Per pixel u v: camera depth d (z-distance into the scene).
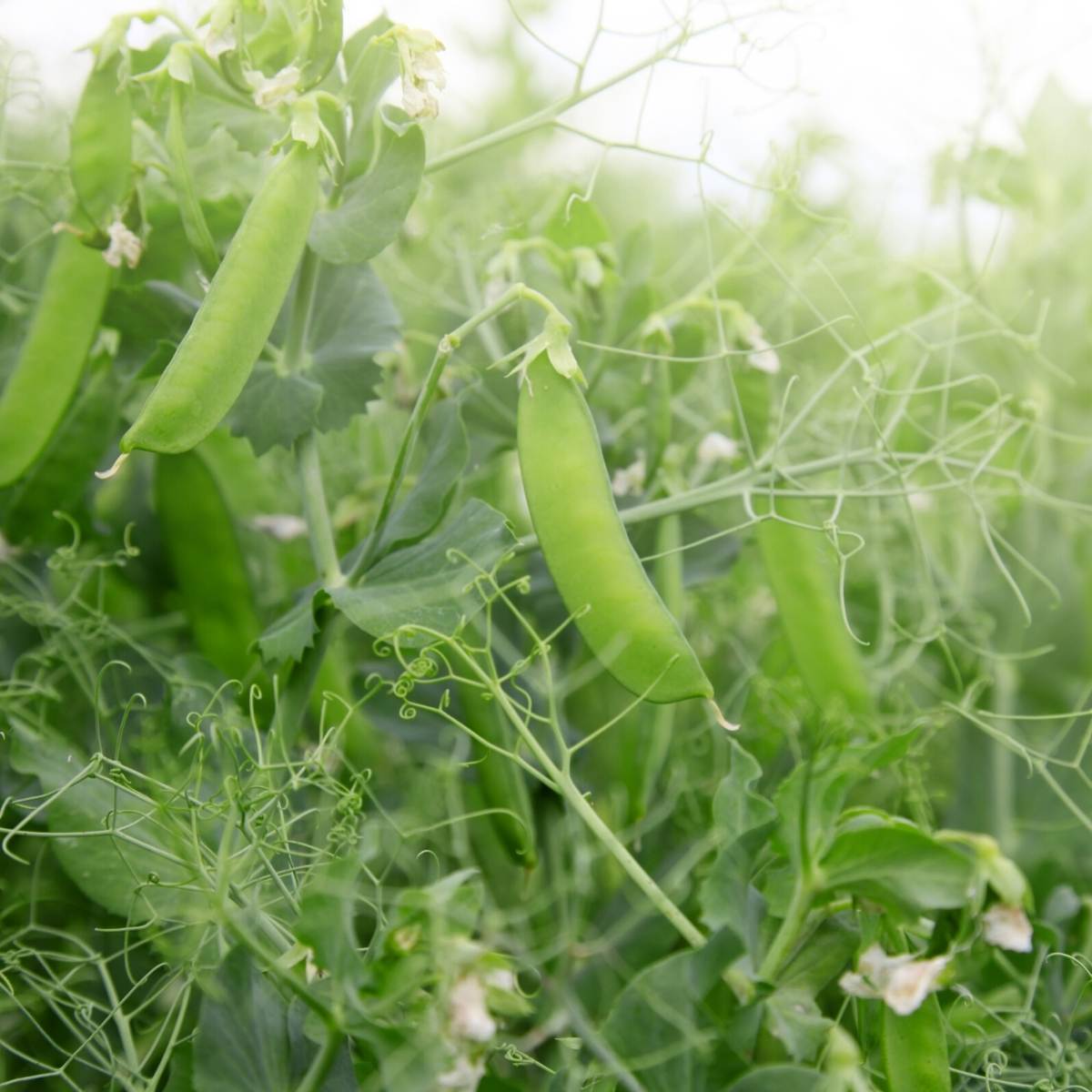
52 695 0.62
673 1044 0.55
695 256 0.85
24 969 0.58
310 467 0.60
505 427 0.67
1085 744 0.62
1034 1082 0.60
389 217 0.58
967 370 0.73
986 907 0.55
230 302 0.55
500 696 0.57
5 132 0.71
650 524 0.66
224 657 0.66
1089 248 0.75
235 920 0.54
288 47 0.58
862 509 0.72
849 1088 0.54
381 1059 0.53
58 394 0.62
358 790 0.62
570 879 0.63
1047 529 0.71
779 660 0.68
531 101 0.88
